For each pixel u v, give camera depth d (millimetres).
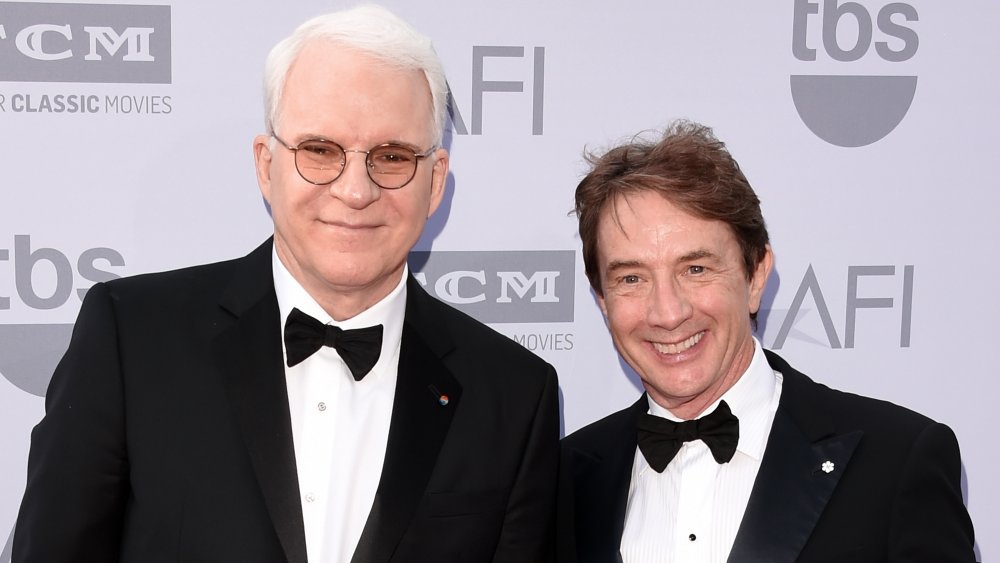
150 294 1700
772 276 2400
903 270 2449
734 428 1701
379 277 1634
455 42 2223
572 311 2354
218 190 2164
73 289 2131
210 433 1584
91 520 1520
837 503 1653
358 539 1624
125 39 2096
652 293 1692
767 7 2342
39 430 1593
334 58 1558
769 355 1949
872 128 2412
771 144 2373
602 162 1749
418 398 1709
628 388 2402
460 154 2256
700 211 1643
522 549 1739
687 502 1735
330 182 1553
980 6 2432
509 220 2295
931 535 1611
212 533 1538
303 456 1654
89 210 2119
